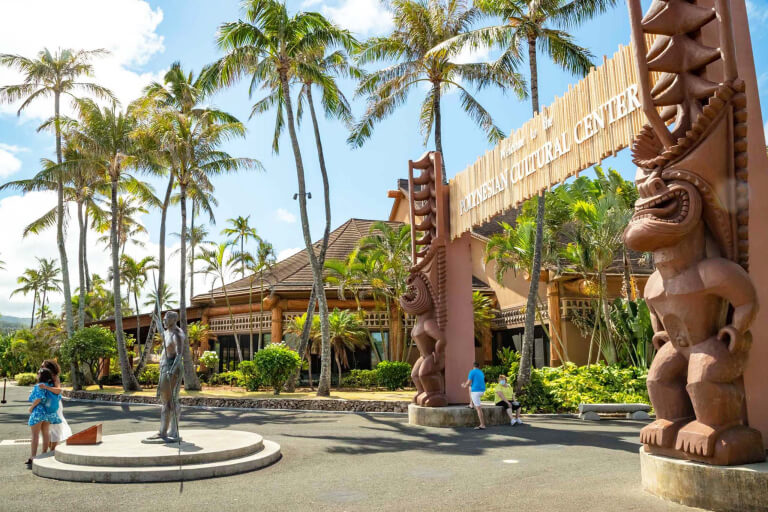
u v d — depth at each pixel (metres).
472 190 12.78
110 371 32.34
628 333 20.52
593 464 8.05
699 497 5.44
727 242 5.79
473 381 12.67
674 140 6.11
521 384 16.78
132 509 5.91
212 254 29.72
